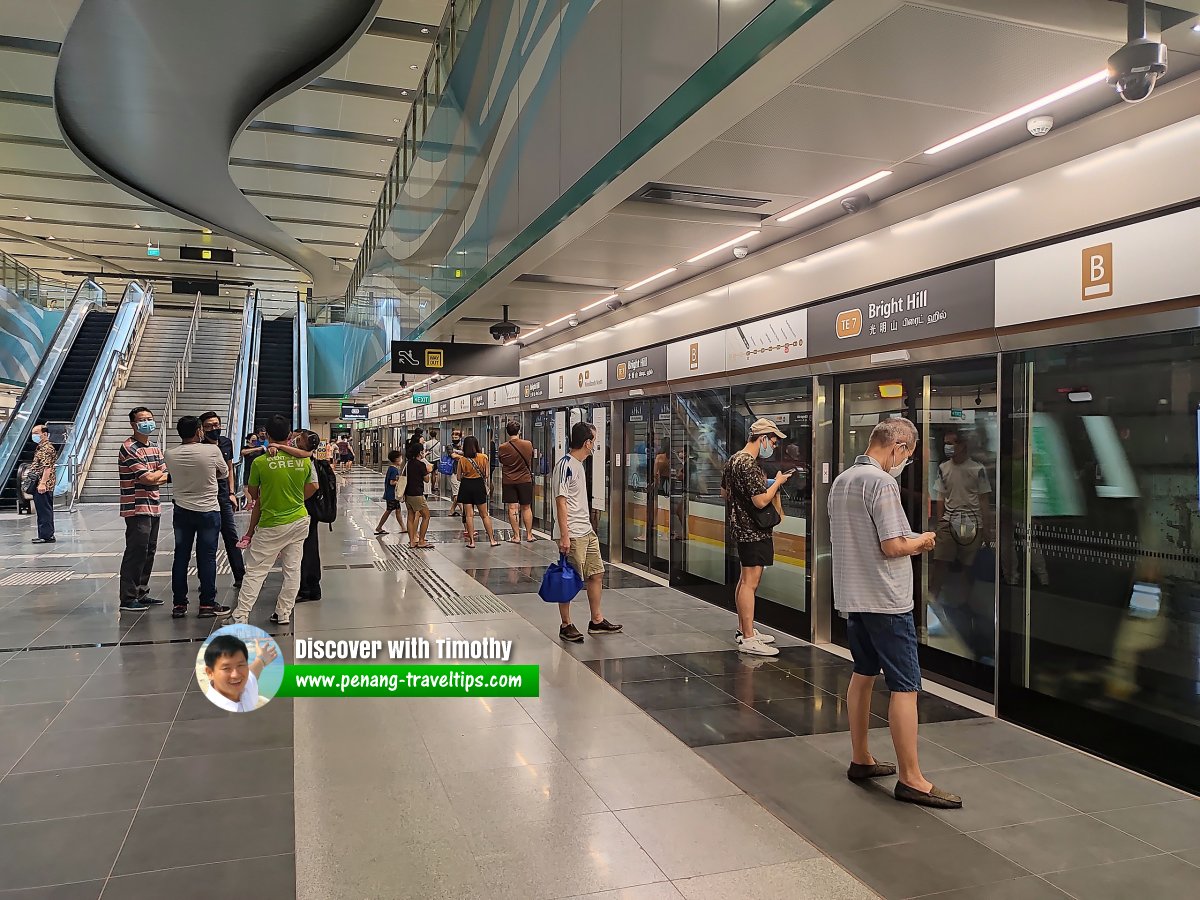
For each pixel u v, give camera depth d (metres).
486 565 9.29
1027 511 4.19
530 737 3.92
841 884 2.63
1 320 21.83
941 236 4.57
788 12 2.76
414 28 13.10
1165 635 3.52
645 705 4.40
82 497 15.93
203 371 22.12
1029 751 3.86
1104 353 3.77
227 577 8.31
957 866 2.76
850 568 3.38
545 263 6.84
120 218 24.02
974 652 4.68
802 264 5.88
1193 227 3.23
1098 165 3.62
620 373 9.20
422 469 10.80
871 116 3.57
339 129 16.66
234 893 2.54
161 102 14.21
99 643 5.59
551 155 5.80
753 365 6.50
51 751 3.70
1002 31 2.77
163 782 3.38
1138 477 3.63
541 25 6.34
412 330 13.38
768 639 5.56
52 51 12.80
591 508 10.53
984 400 4.57
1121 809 3.22
